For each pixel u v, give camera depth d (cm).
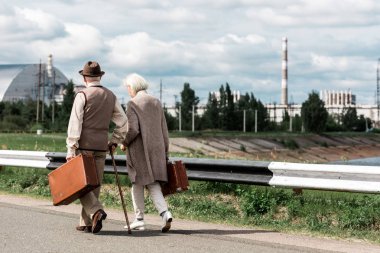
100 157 843
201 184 1166
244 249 737
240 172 1061
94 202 826
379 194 981
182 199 1108
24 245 740
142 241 777
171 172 872
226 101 13188
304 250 740
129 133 848
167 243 766
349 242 810
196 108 13338
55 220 934
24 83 17400
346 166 919
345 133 14525
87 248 728
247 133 11356
